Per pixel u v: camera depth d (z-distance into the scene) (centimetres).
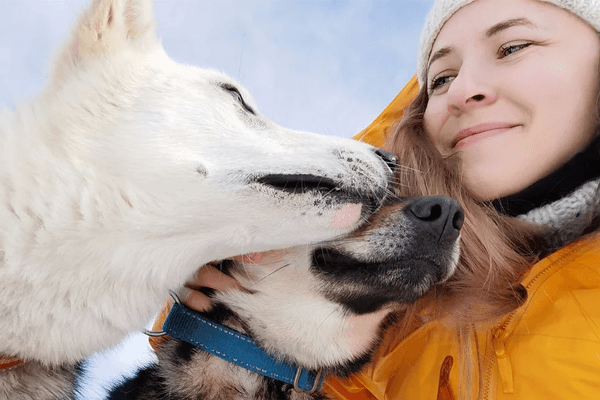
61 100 34
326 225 33
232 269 38
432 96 50
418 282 35
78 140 32
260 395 37
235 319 38
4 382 32
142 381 39
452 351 43
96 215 31
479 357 40
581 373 34
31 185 30
